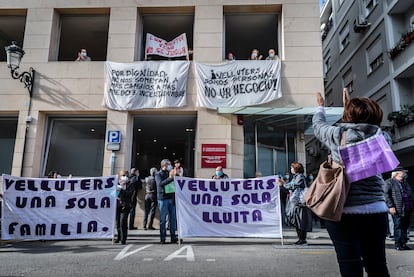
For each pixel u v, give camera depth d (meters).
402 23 16.66
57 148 11.91
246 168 11.62
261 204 7.62
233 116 11.38
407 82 16.09
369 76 18.70
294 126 12.80
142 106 11.46
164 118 12.09
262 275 4.54
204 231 7.46
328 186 2.22
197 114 11.50
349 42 21.52
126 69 11.73
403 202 7.12
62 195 7.75
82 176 11.66
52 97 11.66
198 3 12.30
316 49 11.73
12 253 6.17
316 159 26.47
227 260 5.52
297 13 12.04
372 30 18.42
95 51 14.05
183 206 7.54
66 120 12.11
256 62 11.61
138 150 12.70
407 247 7.13
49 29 12.33
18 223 7.50
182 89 11.53
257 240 8.18
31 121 11.47
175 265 5.10
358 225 2.17
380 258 2.17
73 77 11.80
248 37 13.89
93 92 11.67
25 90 11.73
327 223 2.29
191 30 13.74
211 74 11.59
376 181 2.27
